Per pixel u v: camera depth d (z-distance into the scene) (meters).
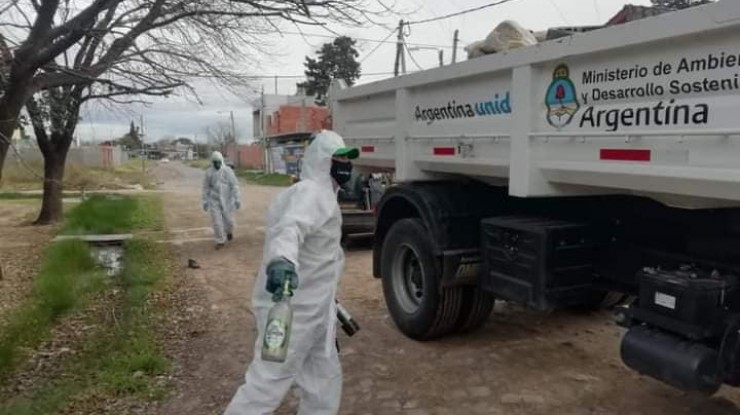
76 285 7.48
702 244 3.68
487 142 4.52
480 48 4.62
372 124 6.25
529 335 5.59
